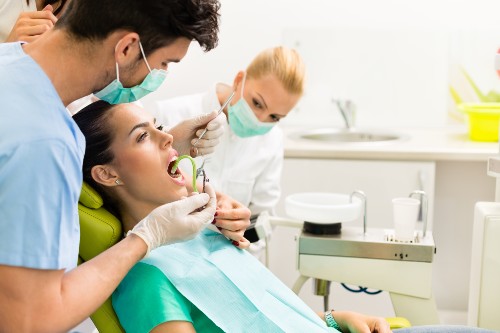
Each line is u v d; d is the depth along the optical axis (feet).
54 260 3.43
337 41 10.68
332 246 6.36
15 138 3.32
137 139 4.61
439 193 10.00
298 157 9.32
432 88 10.68
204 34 3.84
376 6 10.52
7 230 3.32
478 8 10.32
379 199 9.26
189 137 5.75
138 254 3.92
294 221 6.75
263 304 4.84
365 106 10.91
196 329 4.59
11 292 3.35
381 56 10.67
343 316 5.68
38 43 3.74
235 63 10.69
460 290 10.27
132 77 3.85
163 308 4.29
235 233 5.24
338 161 9.25
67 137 3.52
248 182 7.65
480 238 6.42
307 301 9.70
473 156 8.87
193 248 5.01
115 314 4.51
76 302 3.55
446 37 10.47
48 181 3.38
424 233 6.53
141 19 3.60
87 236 4.51
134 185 4.67
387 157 9.09
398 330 5.60
